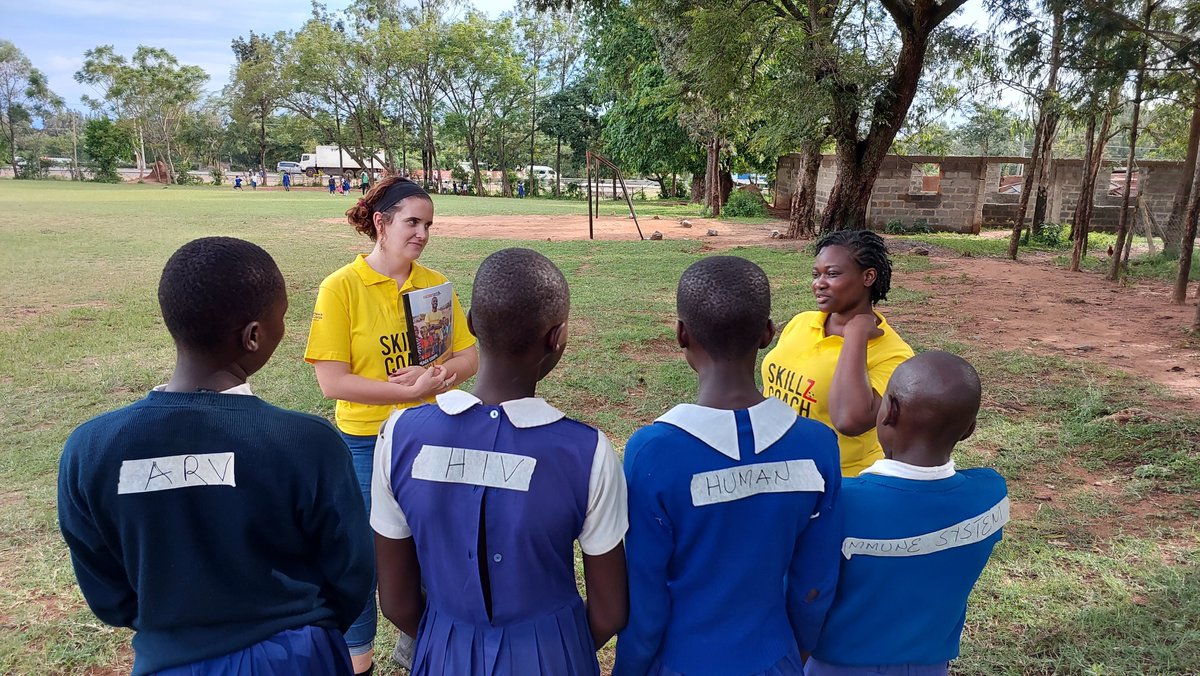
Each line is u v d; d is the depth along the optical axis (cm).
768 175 3616
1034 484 482
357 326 279
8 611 346
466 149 6900
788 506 172
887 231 2272
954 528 184
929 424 182
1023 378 709
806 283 1215
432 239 1927
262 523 164
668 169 3647
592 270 1381
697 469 170
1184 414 597
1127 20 1170
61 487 161
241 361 173
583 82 5284
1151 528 418
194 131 7756
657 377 703
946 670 200
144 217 2525
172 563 159
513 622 171
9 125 7269
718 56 1619
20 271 1294
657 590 176
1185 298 1096
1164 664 301
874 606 188
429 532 168
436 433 167
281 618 171
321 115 6334
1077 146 2858
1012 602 345
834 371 253
